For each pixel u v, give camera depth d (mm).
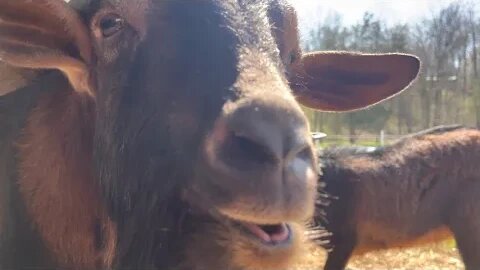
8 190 619
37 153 607
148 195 509
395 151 1504
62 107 605
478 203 1447
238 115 411
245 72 456
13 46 541
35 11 551
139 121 513
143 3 523
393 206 1467
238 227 450
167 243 508
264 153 403
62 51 549
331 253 1496
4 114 636
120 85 531
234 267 459
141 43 521
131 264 542
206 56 480
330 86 785
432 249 1929
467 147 1467
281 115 406
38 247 613
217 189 423
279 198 399
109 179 554
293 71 707
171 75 493
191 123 470
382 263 1812
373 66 770
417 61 749
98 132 564
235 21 494
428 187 1469
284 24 622
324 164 1471
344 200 1463
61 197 602
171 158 485
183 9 508
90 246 606
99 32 547
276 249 437
